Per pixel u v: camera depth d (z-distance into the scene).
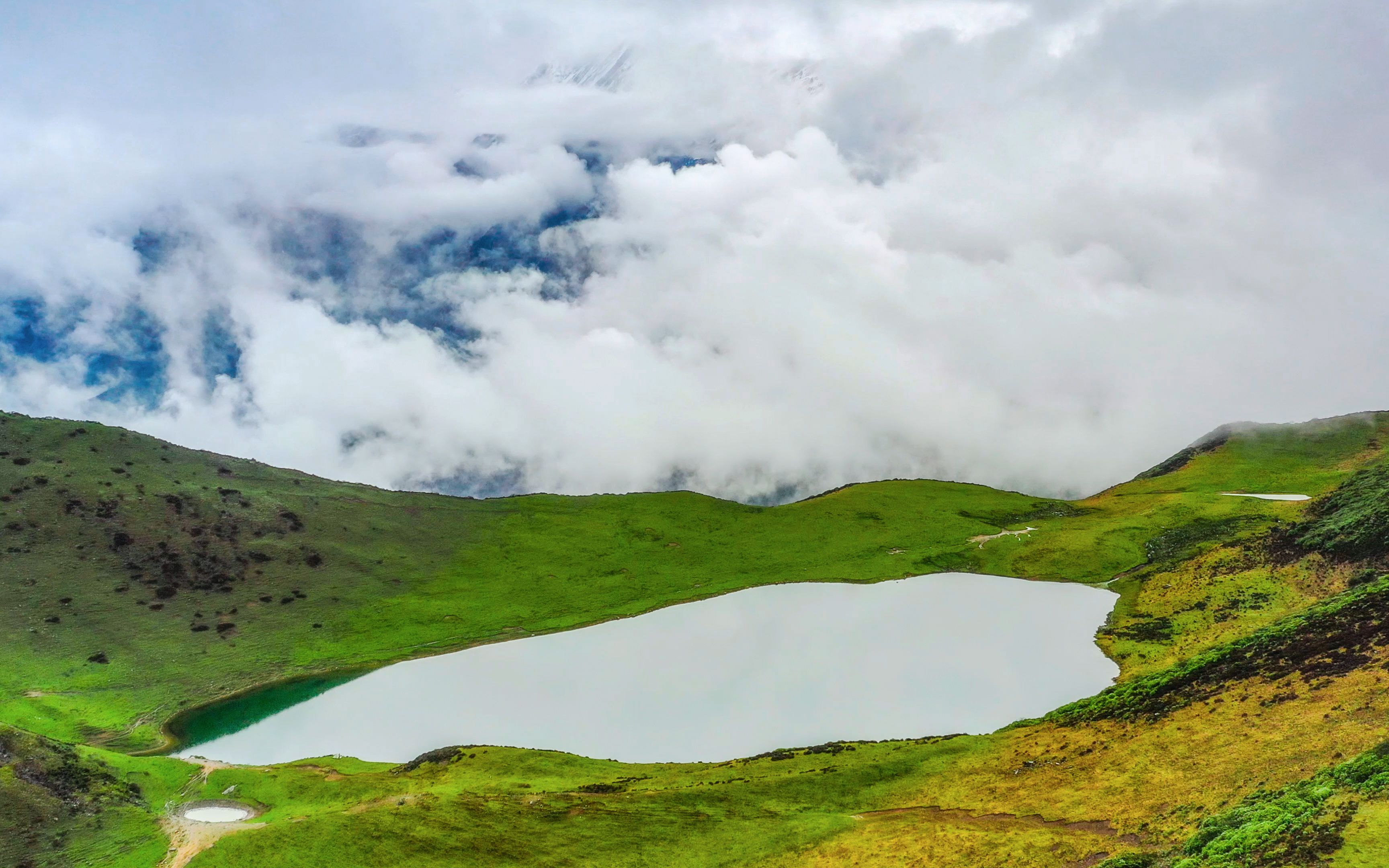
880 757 84.25
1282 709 63.22
